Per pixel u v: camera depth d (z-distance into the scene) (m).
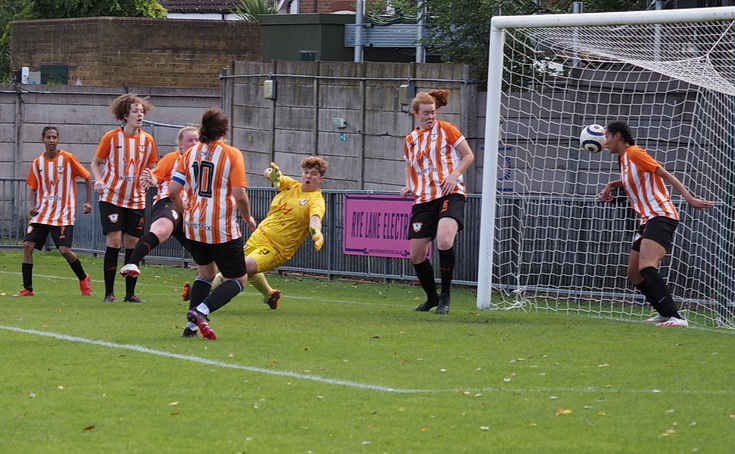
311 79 35.03
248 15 65.44
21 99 42.56
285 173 36.22
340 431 10.77
